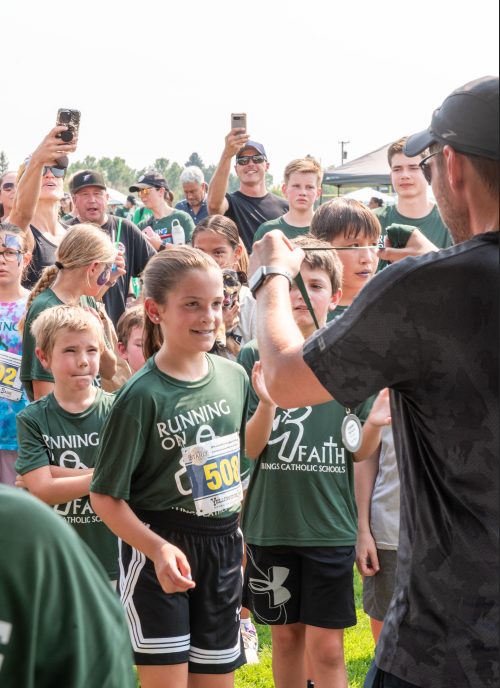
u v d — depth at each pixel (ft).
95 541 8.66
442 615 4.02
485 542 3.89
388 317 3.89
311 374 4.09
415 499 4.20
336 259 8.93
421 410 4.02
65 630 2.29
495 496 3.84
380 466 9.09
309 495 8.40
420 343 3.87
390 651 4.26
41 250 15.20
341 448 8.54
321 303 8.68
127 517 6.88
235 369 8.07
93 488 7.02
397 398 4.29
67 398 9.13
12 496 2.38
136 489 7.28
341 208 11.00
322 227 11.15
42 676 2.26
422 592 4.13
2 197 18.29
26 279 14.89
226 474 7.49
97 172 16.88
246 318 12.24
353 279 10.66
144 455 7.18
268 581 8.50
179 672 6.98
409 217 15.89
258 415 8.20
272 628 8.73
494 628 3.88
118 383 12.06
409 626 4.19
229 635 7.46
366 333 3.93
